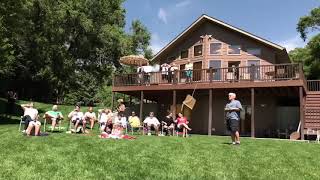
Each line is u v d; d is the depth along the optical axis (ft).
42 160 27.30
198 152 33.40
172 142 40.40
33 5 113.50
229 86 72.28
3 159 27.12
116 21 146.10
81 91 157.79
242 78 75.66
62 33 123.54
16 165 25.50
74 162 27.09
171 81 78.74
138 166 26.66
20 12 83.92
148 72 80.74
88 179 22.85
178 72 78.18
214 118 83.87
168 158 30.09
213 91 77.51
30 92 137.59
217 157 31.30
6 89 130.93
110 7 141.18
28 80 134.21
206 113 85.05
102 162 27.37
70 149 32.14
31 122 43.57
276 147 39.34
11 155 28.60
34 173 23.70
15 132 47.75
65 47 131.64
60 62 128.57
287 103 84.12
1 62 78.23
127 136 47.06
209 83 74.18
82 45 135.23
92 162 27.25
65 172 24.21
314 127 73.77
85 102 159.84
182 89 76.74
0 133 46.39
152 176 24.13
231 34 84.99
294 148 39.42
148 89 79.87
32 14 114.93
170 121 71.31
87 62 142.82
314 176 25.64
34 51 120.57
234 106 40.09
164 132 67.67
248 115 82.23
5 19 79.92
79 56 139.33
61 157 28.63
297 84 66.80
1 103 102.12
